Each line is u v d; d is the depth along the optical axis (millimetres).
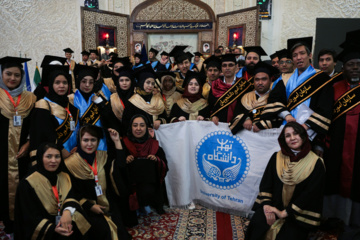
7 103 2963
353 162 2957
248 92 3703
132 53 11680
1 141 2965
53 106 3098
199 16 11297
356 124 2941
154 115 3861
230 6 11156
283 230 2643
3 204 3016
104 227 2791
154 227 3320
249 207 3449
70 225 2447
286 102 3301
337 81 3373
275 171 2787
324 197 3148
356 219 2980
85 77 3447
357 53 2971
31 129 2932
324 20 8828
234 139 3508
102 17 10938
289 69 4262
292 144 2660
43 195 2494
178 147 3756
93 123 3465
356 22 8656
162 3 11445
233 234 3131
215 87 3971
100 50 10094
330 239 3061
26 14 10492
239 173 3480
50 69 3271
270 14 10328
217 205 3680
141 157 3430
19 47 10531
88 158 2961
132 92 3926
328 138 3139
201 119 3768
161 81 4727
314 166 2631
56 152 2531
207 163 3691
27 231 2424
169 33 11781
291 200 2699
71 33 10984
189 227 3299
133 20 11609
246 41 9883
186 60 5230
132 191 3350
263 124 3256
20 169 3072
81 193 2885
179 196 3768
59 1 10805
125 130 3682
